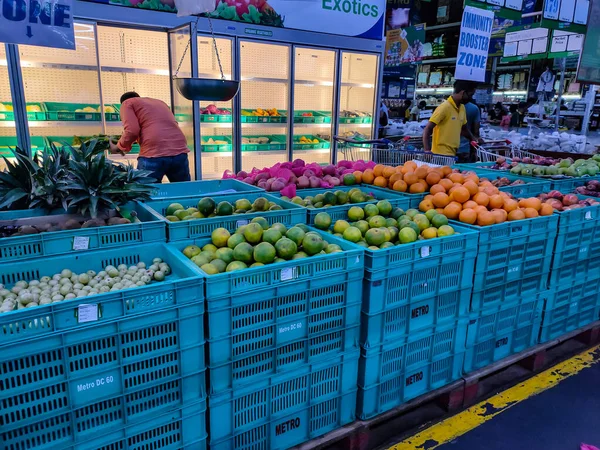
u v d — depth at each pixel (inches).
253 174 147.6
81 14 191.5
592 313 144.9
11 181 95.5
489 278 110.2
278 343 79.7
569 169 170.9
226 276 71.4
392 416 98.0
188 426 73.8
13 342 57.0
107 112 221.9
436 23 634.8
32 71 213.3
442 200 120.6
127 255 87.0
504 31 447.8
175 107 241.8
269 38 236.2
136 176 104.7
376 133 292.8
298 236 91.1
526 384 122.0
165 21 208.1
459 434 102.4
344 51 264.8
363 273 87.0
